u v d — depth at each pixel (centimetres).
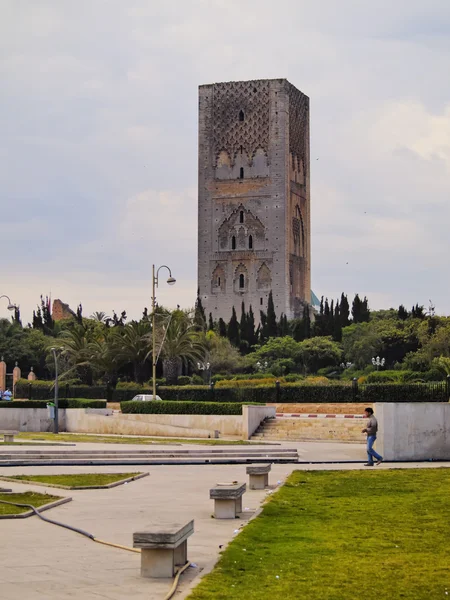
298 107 18425
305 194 18712
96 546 2094
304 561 1942
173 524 1905
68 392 9600
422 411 4147
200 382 11581
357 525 2369
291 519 2461
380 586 1748
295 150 18288
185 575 1836
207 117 17975
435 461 4131
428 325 13775
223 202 17900
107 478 3403
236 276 17838
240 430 6197
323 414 6875
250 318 16212
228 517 2483
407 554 2019
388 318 16875
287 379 11600
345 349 15050
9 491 2969
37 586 1730
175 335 9919
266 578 1797
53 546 2094
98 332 11212
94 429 6881
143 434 6538
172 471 3819
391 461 4122
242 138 17850
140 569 1848
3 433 5497
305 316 15925
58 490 3080
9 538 2186
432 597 1681
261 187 17762
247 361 14162
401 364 13575
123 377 10888
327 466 3994
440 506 2684
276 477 3494
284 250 17650
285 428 6225
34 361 14462
